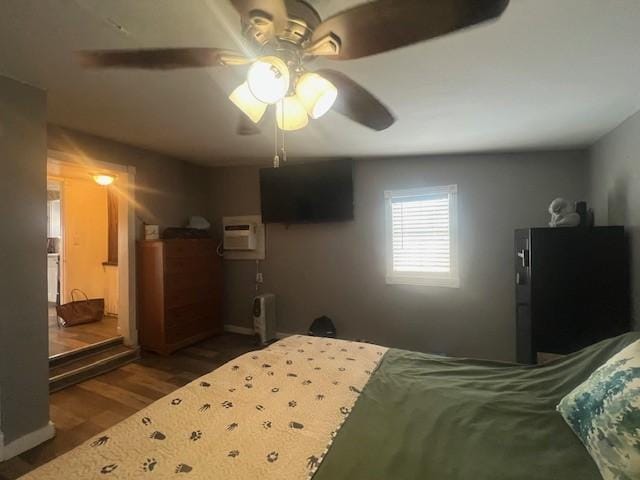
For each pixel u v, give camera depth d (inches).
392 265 135.2
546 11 46.1
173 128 105.2
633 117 82.3
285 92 42.4
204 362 128.3
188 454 40.3
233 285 167.8
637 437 33.9
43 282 78.5
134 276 135.3
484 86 69.2
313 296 150.0
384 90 70.9
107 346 131.3
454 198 124.0
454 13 36.1
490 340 120.1
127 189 132.0
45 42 58.3
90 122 99.7
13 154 73.2
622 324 85.4
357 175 139.7
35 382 77.1
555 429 44.8
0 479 67.4
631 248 83.7
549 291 87.9
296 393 55.9
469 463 38.1
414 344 131.4
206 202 171.5
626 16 46.8
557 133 97.3
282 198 149.3
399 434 43.6
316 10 45.2
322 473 36.8
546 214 113.7
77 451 40.5
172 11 48.8
